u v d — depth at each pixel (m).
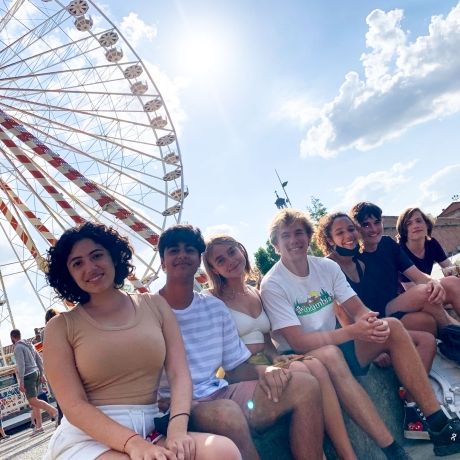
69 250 1.55
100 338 1.45
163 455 1.23
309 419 1.58
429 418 1.86
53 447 1.44
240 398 1.71
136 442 1.28
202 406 1.55
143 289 8.19
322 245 2.74
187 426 1.44
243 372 1.88
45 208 9.05
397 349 1.92
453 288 2.46
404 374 1.91
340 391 1.73
